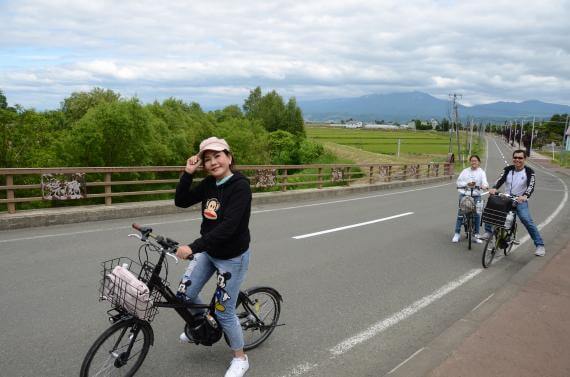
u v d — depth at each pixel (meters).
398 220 11.04
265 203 13.57
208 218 3.13
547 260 7.07
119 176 24.33
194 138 39.44
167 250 3.02
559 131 112.94
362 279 6.00
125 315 3.00
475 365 3.47
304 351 3.89
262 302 3.97
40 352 3.62
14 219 8.03
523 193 7.26
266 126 78.00
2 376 3.25
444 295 5.52
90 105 35.28
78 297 4.82
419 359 3.57
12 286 5.08
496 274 6.55
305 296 5.25
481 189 8.25
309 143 55.12
